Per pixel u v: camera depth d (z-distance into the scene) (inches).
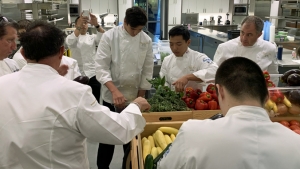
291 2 274.7
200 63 98.7
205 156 36.8
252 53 108.9
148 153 67.2
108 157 112.1
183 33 94.6
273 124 39.0
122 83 107.6
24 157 47.6
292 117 79.0
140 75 110.3
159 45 174.6
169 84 105.7
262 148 36.3
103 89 111.9
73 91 49.8
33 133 47.2
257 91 39.8
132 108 58.3
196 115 81.3
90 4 410.6
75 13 380.5
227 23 430.3
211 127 39.1
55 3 204.8
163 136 72.4
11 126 47.6
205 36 245.8
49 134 47.8
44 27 50.7
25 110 47.9
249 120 38.7
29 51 50.0
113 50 103.7
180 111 80.9
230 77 40.7
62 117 48.2
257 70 41.3
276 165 35.6
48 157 48.3
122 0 416.5
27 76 50.4
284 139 37.4
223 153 36.3
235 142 36.7
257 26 101.1
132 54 103.9
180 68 100.9
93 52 164.4
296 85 81.4
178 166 39.0
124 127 53.7
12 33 79.5
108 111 53.2
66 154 50.5
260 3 398.3
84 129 50.3
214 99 85.6
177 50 97.0
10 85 50.0
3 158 47.9
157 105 81.6
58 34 51.2
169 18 436.8
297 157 36.1
